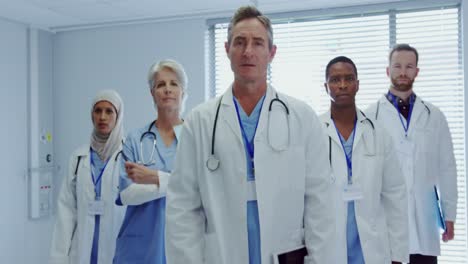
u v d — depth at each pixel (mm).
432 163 2533
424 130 2535
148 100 4125
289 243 1394
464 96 3346
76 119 4375
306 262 1385
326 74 2109
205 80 3986
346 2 3557
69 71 4395
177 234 1382
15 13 3781
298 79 3857
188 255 1353
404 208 1986
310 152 1438
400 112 2596
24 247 4070
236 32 1381
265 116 1422
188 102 4000
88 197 2326
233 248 1354
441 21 3494
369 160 2008
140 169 2047
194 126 1443
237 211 1356
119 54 4223
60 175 4430
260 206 1347
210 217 1376
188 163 1434
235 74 1414
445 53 3477
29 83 4164
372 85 3650
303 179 1410
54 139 4441
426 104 2594
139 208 2129
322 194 1415
